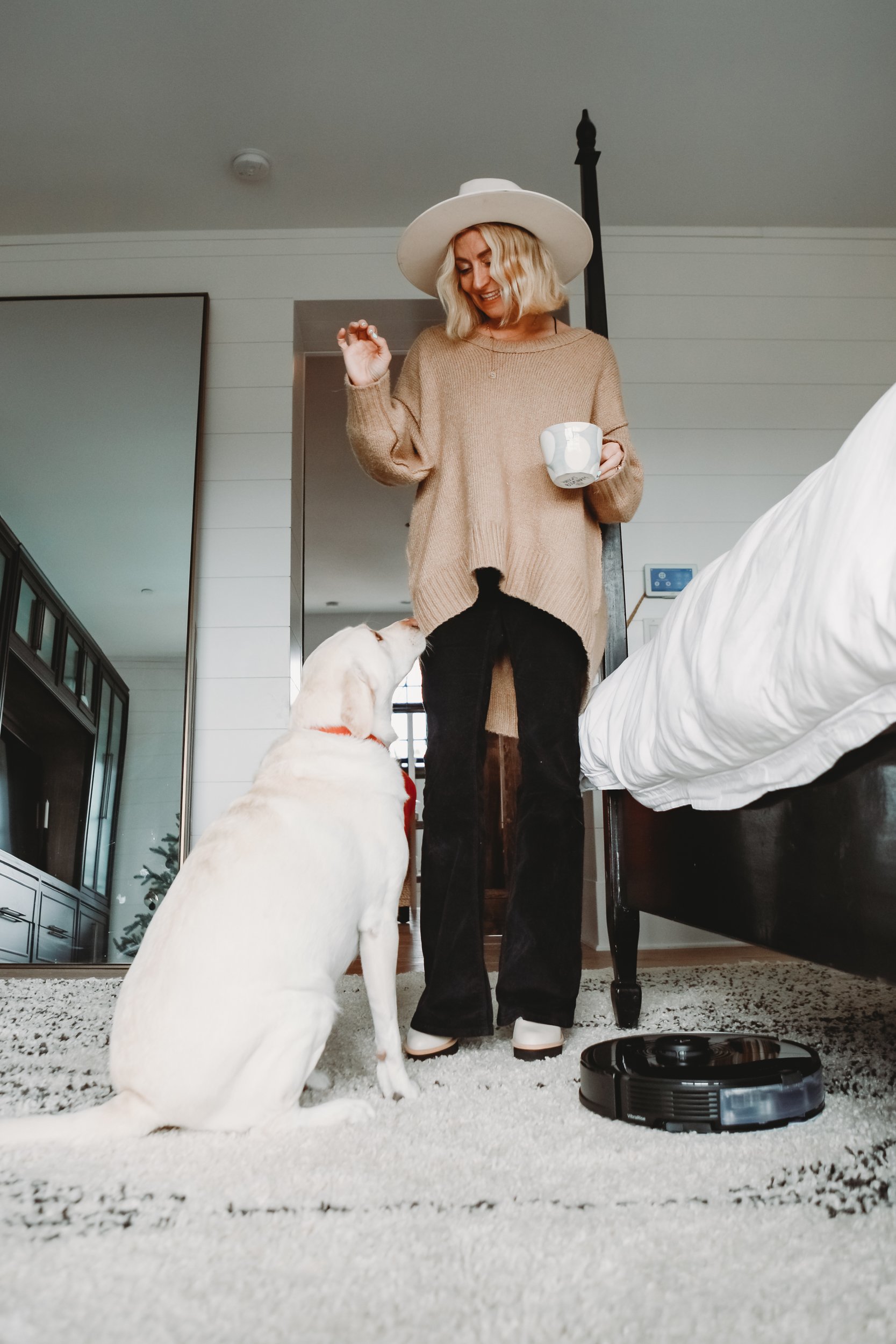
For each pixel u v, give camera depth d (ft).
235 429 11.48
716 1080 3.25
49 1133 3.14
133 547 11.05
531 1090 3.91
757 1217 2.37
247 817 3.74
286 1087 3.31
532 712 5.00
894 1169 2.68
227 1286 2.07
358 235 11.91
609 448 5.05
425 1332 1.84
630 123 10.43
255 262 11.87
